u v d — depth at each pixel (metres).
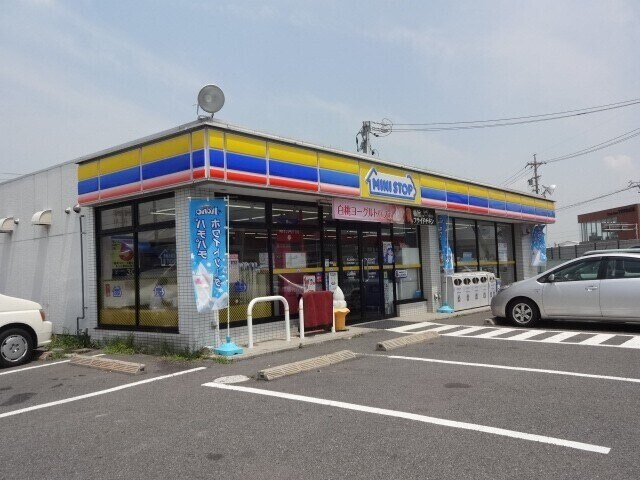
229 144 9.20
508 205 19.14
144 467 4.50
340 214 12.07
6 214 14.65
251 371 8.05
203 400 6.52
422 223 15.05
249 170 9.51
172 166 9.37
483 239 19.39
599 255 11.43
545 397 6.17
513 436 4.93
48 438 5.36
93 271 11.68
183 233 9.53
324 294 11.36
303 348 10.01
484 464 4.32
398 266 14.98
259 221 10.88
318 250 12.30
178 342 9.64
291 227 11.59
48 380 8.26
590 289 11.17
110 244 11.52
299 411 5.92
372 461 4.46
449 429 5.18
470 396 6.29
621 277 11.01
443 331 11.77
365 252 13.80
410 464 4.37
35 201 13.63
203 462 4.56
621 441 4.74
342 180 11.71
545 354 8.73
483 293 16.94
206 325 9.53
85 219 11.98
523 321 12.07
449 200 15.78
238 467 4.43
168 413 6.02
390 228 14.79
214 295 9.29
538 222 21.75
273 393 6.72
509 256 21.09
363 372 7.78
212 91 9.11
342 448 4.77
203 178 8.82
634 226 49.03
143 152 9.95
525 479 4.02
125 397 6.84
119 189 10.45
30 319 10.11
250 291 10.57
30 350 10.11
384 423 5.42
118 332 10.90
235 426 5.48
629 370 7.44
